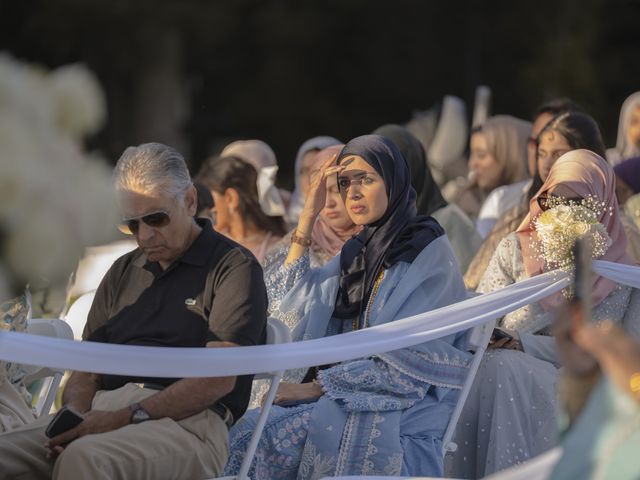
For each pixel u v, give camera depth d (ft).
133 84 207.10
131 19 186.50
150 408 30.99
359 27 220.64
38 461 31.17
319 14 212.43
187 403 31.04
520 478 22.41
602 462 19.79
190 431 31.17
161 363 28.55
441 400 36.09
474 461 38.73
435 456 34.91
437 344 35.29
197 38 195.93
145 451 30.01
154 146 32.60
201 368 28.94
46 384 38.60
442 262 36.58
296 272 38.55
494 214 61.00
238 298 31.86
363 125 225.76
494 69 214.90
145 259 33.86
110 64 199.11
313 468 34.40
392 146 37.52
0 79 16.71
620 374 20.10
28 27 188.75
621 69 218.79
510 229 46.11
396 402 34.91
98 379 34.17
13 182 16.39
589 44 195.31
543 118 54.39
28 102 16.78
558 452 21.04
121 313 33.50
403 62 222.89
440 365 35.19
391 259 36.83
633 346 20.29
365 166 37.11
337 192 45.01
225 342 31.40
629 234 45.60
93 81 17.49
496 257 40.70
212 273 32.63
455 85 221.46
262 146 67.46
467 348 36.45
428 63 222.07
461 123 92.32
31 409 36.78
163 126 206.90
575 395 21.09
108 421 30.81
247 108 218.18
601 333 20.42
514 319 40.06
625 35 221.05
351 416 34.68
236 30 207.21
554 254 37.63
